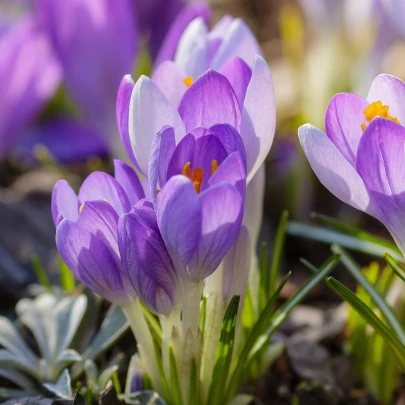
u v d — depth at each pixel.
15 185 0.96
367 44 0.89
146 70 0.94
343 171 0.53
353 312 0.63
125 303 0.56
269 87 0.54
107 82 0.85
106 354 0.63
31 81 0.96
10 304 0.69
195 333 0.56
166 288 0.54
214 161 0.52
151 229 0.53
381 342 0.62
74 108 1.08
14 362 0.60
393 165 0.52
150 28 0.97
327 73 0.91
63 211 0.55
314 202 0.93
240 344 0.59
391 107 0.54
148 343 0.57
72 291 0.63
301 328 0.66
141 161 0.54
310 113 0.91
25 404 0.58
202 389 0.57
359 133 0.54
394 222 0.54
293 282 0.79
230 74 0.55
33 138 1.07
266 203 0.94
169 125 0.53
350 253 0.83
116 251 0.55
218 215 0.51
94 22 0.82
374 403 0.62
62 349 0.61
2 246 0.77
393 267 0.56
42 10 0.82
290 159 0.94
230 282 0.56
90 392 0.58
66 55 0.84
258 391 0.62
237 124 0.54
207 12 0.73
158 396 0.57
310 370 0.63
